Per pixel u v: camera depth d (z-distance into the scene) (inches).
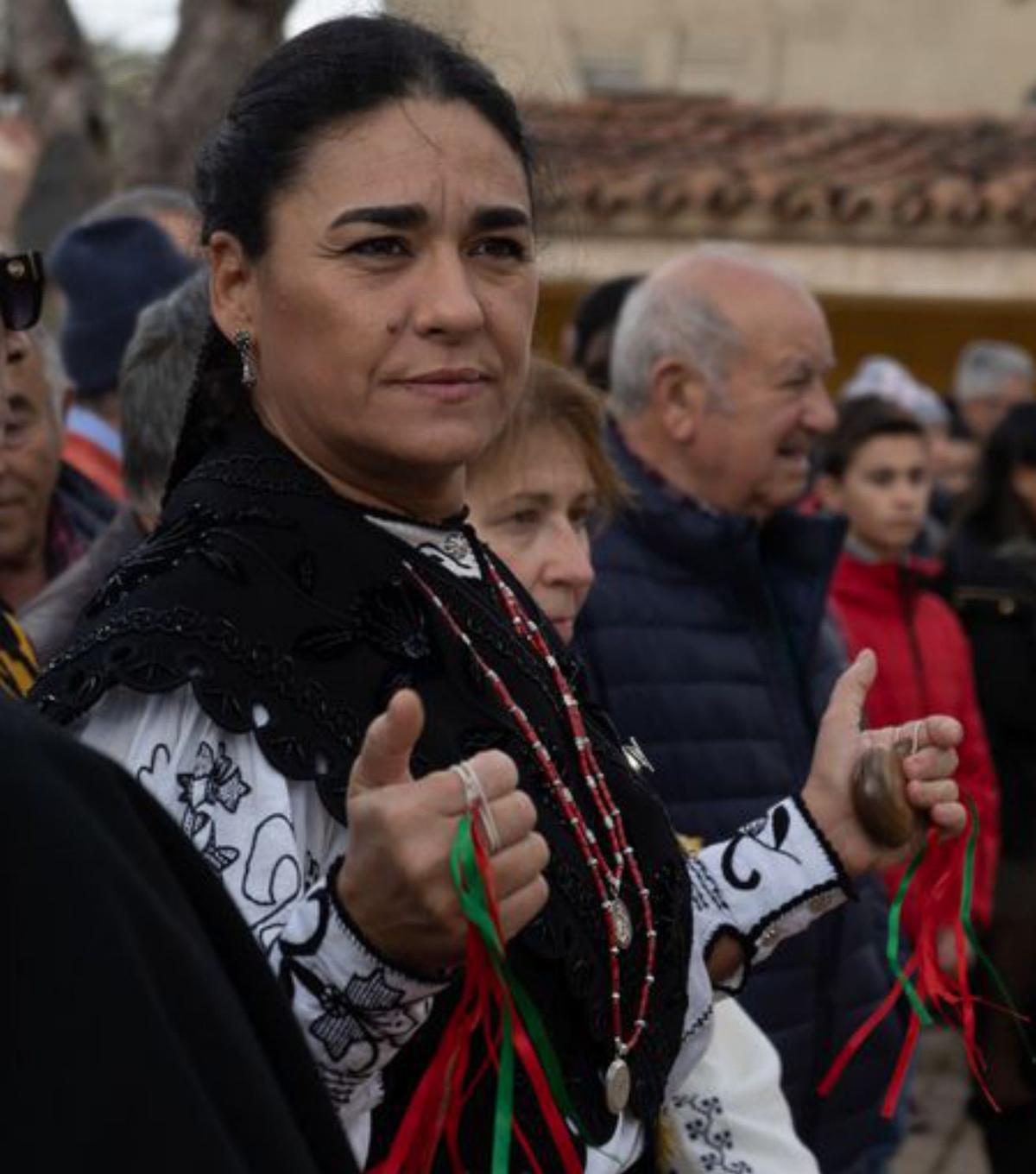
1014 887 267.0
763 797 185.2
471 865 88.9
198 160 112.1
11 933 68.7
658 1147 124.2
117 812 72.7
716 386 193.2
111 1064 68.3
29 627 158.6
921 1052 378.3
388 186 104.5
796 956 181.5
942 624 280.4
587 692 119.6
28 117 417.7
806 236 605.6
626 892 110.9
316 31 108.6
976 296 610.9
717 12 831.7
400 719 88.7
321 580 104.4
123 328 214.2
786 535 197.2
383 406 105.3
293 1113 77.2
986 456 323.6
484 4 808.9
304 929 93.0
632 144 641.6
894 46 829.8
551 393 155.5
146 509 158.6
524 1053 96.7
